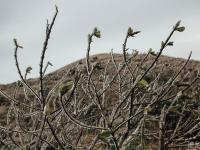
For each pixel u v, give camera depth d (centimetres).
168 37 332
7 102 1642
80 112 507
